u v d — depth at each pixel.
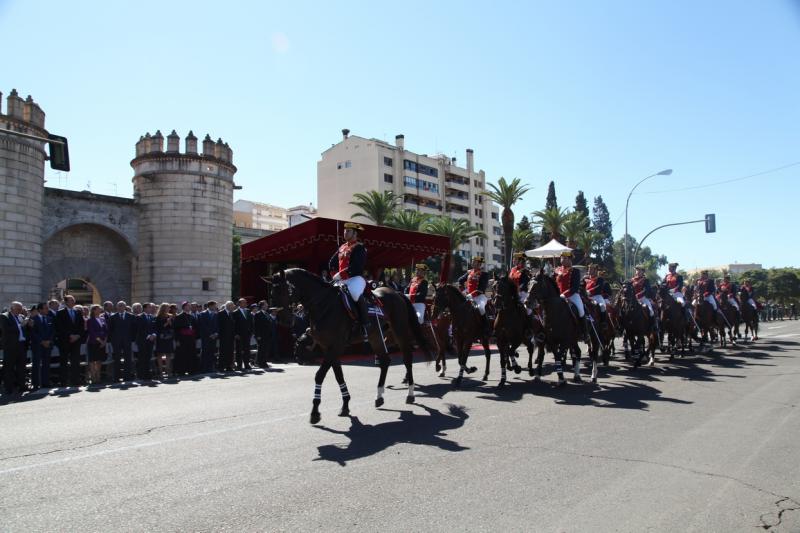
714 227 31.56
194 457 6.54
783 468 6.03
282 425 8.23
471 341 12.38
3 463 6.34
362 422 8.42
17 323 12.58
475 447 6.92
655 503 5.05
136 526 4.58
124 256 33.94
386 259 23.78
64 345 13.51
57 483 5.65
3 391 12.30
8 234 25.38
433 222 57.78
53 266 30.91
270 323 17.64
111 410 9.65
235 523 4.63
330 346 8.80
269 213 109.06
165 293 32.91
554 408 9.38
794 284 86.62
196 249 33.59
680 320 16.45
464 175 90.00
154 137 33.47
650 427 7.93
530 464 6.20
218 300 34.44
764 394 10.50
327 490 5.39
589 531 4.46
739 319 21.53
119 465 6.24
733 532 4.45
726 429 7.77
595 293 14.46
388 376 13.91
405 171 79.12
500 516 4.75
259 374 15.20
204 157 33.94
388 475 5.84
